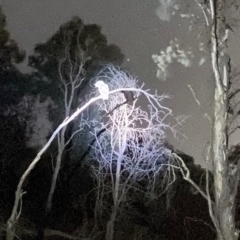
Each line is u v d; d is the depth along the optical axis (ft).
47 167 75.20
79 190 72.08
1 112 77.41
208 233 63.67
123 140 60.03
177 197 66.23
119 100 59.31
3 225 56.95
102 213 67.62
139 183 67.62
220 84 39.83
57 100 77.51
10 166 75.31
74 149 73.56
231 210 40.29
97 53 74.79
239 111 40.45
